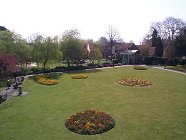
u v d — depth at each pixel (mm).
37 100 26359
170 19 88312
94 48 61344
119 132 17172
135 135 16625
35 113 21688
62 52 52625
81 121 18766
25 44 47219
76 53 53156
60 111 22266
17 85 33938
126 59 71188
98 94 29047
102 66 59500
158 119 19812
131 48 79688
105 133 17016
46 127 18266
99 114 20406
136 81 36875
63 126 18453
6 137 16484
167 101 25484
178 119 19766
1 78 36656
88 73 47719
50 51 47594
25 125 18734
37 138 16266
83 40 58156
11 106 23984
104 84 35688
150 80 38688
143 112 21703
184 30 61375
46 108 23250
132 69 53906
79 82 37656
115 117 20406
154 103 24719
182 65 57406
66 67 52656
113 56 85562
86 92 30297
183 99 26297
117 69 54125
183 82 36719
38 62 47812
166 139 15930
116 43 94062
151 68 56219
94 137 16375
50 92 30500
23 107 23609
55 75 44688
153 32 83875
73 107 23547
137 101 25562
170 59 62531
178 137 16234
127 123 18938
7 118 20391
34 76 42438
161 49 73312
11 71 34812
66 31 57688
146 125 18469
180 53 60156
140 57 71125
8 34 45844
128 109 22672
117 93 29438
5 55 34781
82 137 16391
